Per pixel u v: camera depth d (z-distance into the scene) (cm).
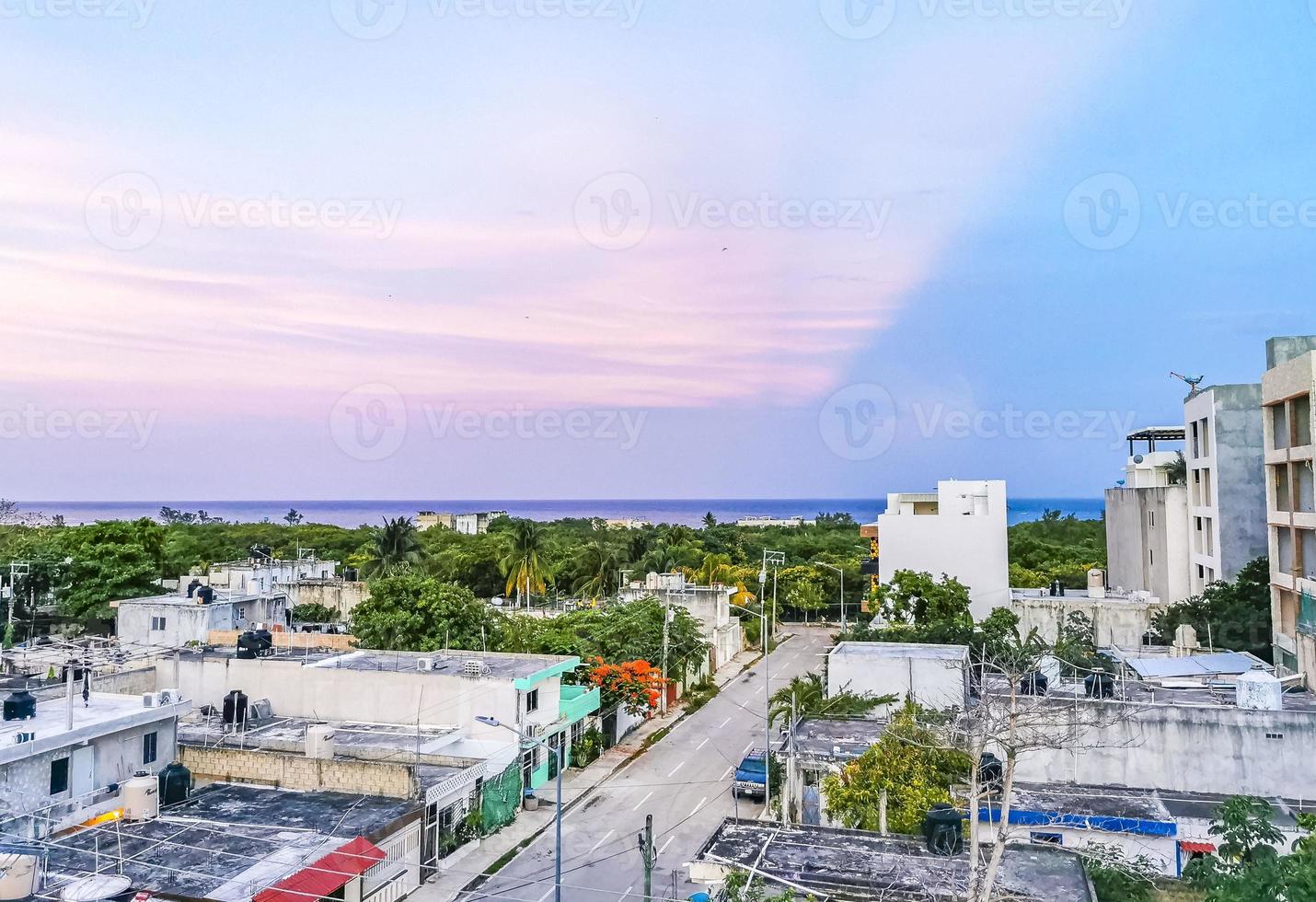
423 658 4119
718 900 1959
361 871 2486
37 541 7369
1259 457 5406
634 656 5588
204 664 3925
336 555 10644
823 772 3134
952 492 6969
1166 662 3862
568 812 3825
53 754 2533
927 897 1862
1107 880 2234
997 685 3556
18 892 1997
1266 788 2912
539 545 8444
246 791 2992
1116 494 7344
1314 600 3744
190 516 17488
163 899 2181
